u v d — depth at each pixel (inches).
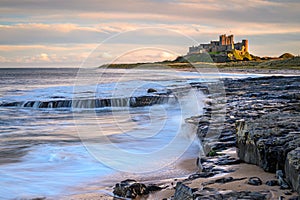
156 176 254.8
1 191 237.5
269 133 222.8
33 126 552.4
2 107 858.8
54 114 727.7
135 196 208.7
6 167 296.0
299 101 606.2
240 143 239.8
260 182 177.0
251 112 467.2
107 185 244.1
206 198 153.0
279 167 194.5
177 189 184.7
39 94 1145.4
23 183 253.1
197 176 207.2
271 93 813.9
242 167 216.7
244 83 1267.2
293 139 207.0
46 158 324.5
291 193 157.4
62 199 220.5
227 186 173.9
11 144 393.7
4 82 2175.2
